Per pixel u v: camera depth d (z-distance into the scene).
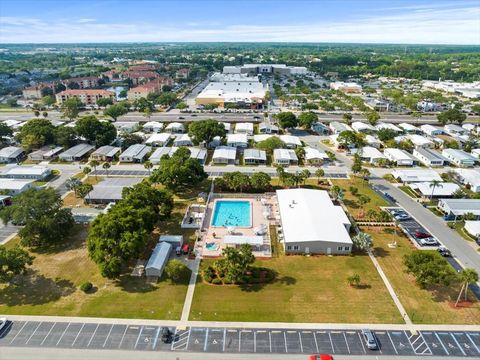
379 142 175.12
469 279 67.56
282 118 191.38
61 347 60.88
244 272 78.75
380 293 74.44
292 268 82.75
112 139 171.12
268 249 90.31
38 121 168.25
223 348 61.16
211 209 110.50
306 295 73.69
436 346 61.94
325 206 104.31
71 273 79.81
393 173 137.50
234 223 103.44
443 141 171.88
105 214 86.06
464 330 65.19
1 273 72.56
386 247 91.69
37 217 90.88
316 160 149.50
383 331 64.81
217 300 72.06
